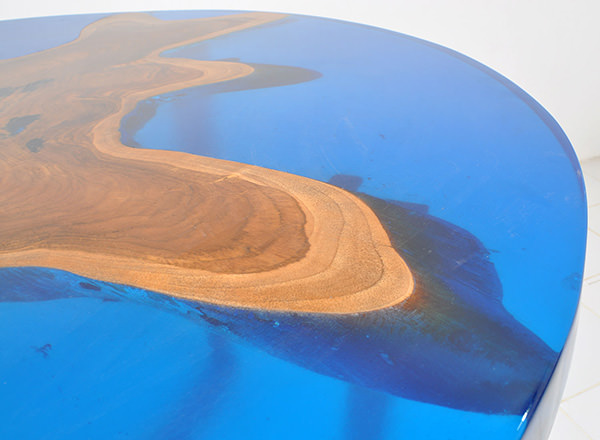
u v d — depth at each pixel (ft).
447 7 7.64
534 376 1.66
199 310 1.93
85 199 2.51
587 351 6.20
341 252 2.14
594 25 8.45
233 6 7.04
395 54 3.91
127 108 3.31
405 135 2.88
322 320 1.87
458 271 2.03
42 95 3.53
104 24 4.82
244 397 1.66
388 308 1.90
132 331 1.87
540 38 8.32
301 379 1.70
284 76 3.61
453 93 3.31
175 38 4.42
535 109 3.09
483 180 2.51
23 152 2.90
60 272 2.12
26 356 1.82
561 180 2.48
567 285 1.96
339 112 3.14
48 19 4.99
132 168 2.72
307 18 4.74
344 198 2.43
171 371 1.74
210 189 2.53
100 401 1.68
